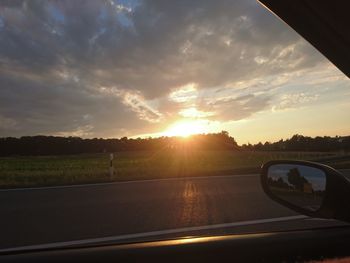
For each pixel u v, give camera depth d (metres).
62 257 1.93
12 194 11.37
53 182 14.55
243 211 8.35
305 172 2.16
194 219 7.70
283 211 8.25
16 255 1.98
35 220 7.89
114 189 11.91
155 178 14.88
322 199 2.05
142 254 1.90
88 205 9.30
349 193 1.99
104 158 44.28
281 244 1.92
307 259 1.85
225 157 35.72
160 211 8.46
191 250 1.90
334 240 1.94
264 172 2.35
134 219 7.77
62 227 7.27
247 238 1.95
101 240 6.36
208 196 10.27
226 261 1.85
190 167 23.09
